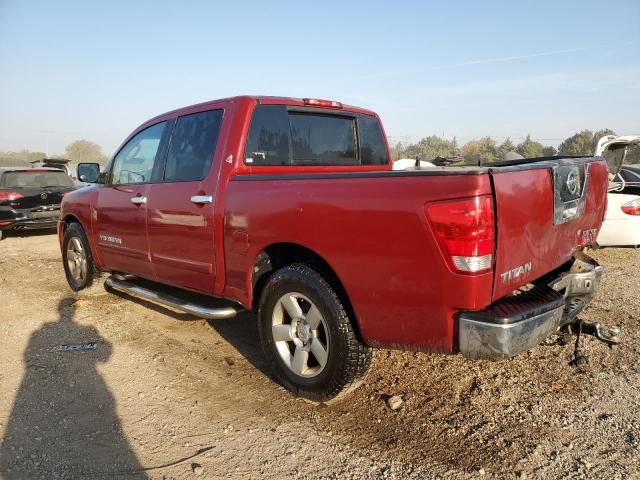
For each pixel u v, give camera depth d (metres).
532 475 2.75
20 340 4.86
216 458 2.96
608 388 3.66
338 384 3.29
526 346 2.76
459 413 3.40
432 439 3.11
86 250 6.02
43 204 11.35
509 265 2.76
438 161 7.14
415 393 3.69
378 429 3.24
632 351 4.27
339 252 3.05
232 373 4.09
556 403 3.48
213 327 5.16
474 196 2.51
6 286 7.02
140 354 4.50
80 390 3.82
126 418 3.41
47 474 2.81
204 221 3.96
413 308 2.80
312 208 3.17
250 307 3.77
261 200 3.50
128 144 5.22
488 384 3.79
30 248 10.45
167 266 4.52
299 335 3.50
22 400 3.66
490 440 3.08
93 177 5.77
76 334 5.01
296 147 4.30
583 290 3.61
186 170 4.30
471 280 2.56
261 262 3.71
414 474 2.78
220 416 3.43
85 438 3.17
